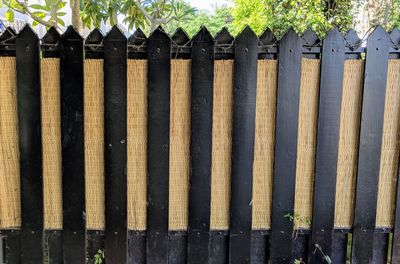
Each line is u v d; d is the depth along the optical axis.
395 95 2.23
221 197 2.27
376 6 4.96
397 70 2.20
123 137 2.17
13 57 2.11
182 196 2.26
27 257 2.24
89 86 2.15
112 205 2.23
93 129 2.18
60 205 2.24
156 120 2.17
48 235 2.25
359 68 2.20
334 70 2.18
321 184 2.27
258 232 2.29
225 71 2.17
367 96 2.20
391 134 2.26
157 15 3.35
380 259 2.35
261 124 2.22
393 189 2.30
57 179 2.22
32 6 2.99
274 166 2.24
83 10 3.19
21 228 2.23
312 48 2.17
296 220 2.30
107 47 2.10
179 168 2.24
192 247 2.28
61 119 2.14
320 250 2.31
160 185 2.23
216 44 2.14
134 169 2.22
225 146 2.23
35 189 2.19
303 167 2.28
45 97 2.14
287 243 2.30
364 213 2.30
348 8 5.63
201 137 2.20
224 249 2.31
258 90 2.19
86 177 2.22
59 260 2.27
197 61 2.13
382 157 2.28
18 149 2.19
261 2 6.04
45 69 2.12
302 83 2.21
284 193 2.26
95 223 2.26
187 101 2.19
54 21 2.97
